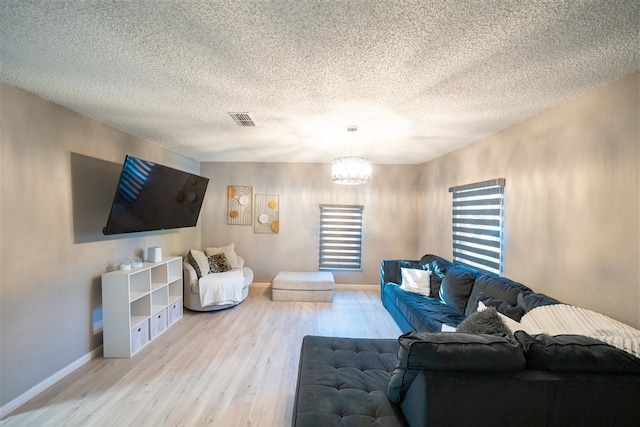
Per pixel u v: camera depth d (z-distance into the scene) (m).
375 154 4.34
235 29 1.37
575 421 1.20
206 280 3.86
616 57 1.55
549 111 2.32
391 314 3.83
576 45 1.45
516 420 1.19
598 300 1.89
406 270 3.93
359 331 3.39
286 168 5.18
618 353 1.29
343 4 1.19
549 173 2.32
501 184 2.86
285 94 2.12
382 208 5.23
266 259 5.19
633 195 1.69
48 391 2.18
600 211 1.88
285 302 4.39
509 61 1.62
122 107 2.41
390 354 2.02
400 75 1.81
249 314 3.87
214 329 3.36
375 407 1.42
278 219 5.18
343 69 1.75
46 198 2.25
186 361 2.63
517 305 2.28
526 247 2.56
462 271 3.17
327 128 2.97
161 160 3.91
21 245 2.06
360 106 2.34
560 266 2.20
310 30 1.37
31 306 2.12
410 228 5.24
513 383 1.19
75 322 2.49
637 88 1.68
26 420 1.88
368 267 5.24
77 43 1.50
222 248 4.77
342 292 4.98
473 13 1.23
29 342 2.10
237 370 2.49
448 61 1.63
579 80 1.83
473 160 3.46
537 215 2.44
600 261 1.88
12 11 1.24
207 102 2.29
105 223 2.86
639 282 1.65
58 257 2.35
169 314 3.41
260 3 1.19
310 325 3.53
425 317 2.77
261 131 3.12
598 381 1.21
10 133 2.00
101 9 1.23
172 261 3.57
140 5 1.21
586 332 1.62
